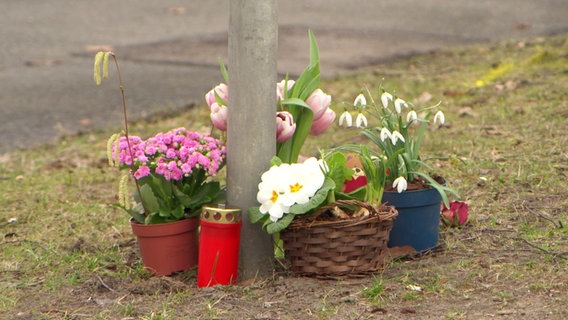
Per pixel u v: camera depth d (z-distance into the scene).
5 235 6.97
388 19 19.23
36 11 20.95
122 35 17.72
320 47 15.83
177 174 5.43
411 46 15.83
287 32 17.44
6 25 19.06
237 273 5.54
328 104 5.82
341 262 5.39
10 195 8.22
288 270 5.67
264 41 5.32
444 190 5.82
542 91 10.67
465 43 16.03
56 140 10.52
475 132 9.12
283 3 21.67
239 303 5.16
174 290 5.47
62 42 17.09
